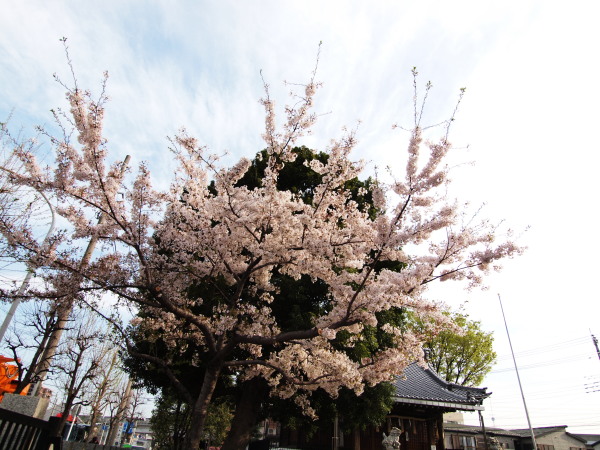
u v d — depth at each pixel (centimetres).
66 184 589
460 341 2336
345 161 668
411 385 1391
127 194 630
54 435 571
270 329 757
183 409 1736
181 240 693
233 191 660
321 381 648
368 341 894
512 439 2758
